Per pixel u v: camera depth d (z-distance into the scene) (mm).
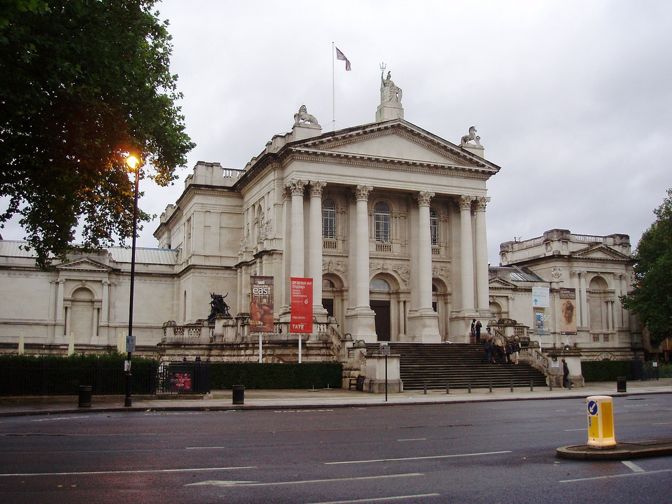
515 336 61000
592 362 64625
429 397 43406
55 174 31609
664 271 80688
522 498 12516
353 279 66375
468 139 72562
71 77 27516
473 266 69875
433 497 12625
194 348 58844
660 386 56781
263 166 68125
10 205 36281
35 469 15523
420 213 67875
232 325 59031
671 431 23281
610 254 95688
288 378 51500
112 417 30375
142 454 18000
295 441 21094
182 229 85688
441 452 18562
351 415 31625
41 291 76375
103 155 31375
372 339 63281
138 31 32156
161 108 34750
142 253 86375
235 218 77438
